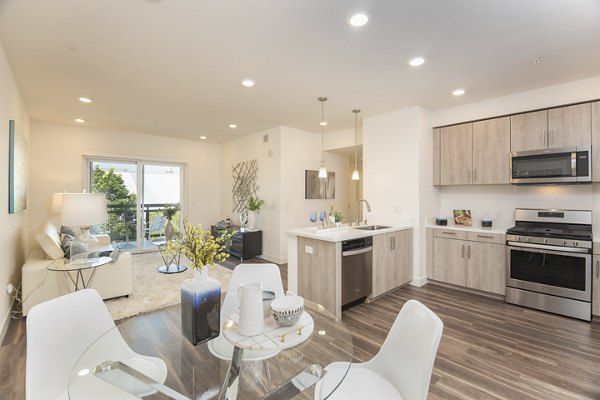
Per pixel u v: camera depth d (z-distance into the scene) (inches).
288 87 133.1
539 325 112.7
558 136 127.7
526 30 87.5
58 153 202.1
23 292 116.1
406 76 121.1
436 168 168.2
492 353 93.2
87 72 117.1
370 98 147.5
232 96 145.2
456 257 153.7
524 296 130.2
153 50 99.8
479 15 80.3
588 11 78.3
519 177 137.1
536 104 134.5
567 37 91.4
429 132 167.9
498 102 145.9
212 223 279.1
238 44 95.9
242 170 249.3
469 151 155.2
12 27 85.7
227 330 57.6
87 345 59.9
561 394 74.2
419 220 159.9
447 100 150.4
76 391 48.8
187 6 76.6
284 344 52.8
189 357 57.6
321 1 74.5
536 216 140.7
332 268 119.5
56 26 85.6
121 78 123.1
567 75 119.3
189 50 99.9
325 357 55.7
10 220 120.3
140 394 50.1
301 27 86.2
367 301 136.6
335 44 95.8
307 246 130.2
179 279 167.8
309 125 206.2
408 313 54.5
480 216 163.0
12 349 94.6
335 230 138.2
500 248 138.9
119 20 82.7
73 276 125.3
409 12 79.0
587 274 115.4
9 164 114.0
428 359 45.2
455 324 113.8
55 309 56.1
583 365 86.4
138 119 189.9
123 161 232.7
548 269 124.7
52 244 125.0
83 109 167.2
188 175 264.5
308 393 55.9
